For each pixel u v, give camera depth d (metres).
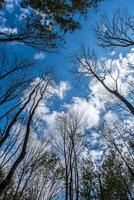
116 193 18.56
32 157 15.17
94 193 18.72
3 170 14.05
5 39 10.20
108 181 18.66
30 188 16.25
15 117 10.26
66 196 16.33
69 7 10.48
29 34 10.52
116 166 19.11
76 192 17.84
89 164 19.30
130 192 18.00
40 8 10.40
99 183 18.80
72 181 17.36
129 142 18.48
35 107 11.80
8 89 12.01
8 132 9.50
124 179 18.81
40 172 16.48
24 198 15.74
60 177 17.55
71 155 18.55
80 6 10.39
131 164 18.44
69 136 19.12
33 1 10.27
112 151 19.30
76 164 18.56
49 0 10.25
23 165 14.91
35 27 10.59
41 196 16.33
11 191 14.79
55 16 10.58
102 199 17.77
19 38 10.38
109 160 19.34
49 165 16.23
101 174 19.14
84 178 18.92
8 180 7.65
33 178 15.90
